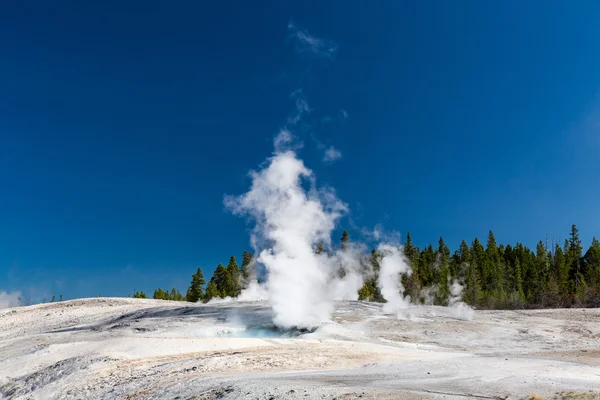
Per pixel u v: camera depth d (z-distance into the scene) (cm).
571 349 2877
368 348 2634
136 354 2481
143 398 1730
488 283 9131
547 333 3572
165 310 5084
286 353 2394
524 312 4803
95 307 6281
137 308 5941
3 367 2519
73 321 5138
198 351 2553
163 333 3706
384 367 1956
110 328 4128
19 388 2153
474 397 1199
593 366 1756
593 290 8169
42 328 4941
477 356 2320
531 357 2206
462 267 9481
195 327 3938
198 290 9944
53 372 2269
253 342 2833
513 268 9644
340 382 1539
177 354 2488
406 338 3328
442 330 3650
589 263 9662
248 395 1423
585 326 3912
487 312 4769
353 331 3516
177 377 1938
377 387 1395
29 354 2747
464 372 1653
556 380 1384
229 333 3706
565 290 8569
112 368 2234
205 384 1697
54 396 1978
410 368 1866
